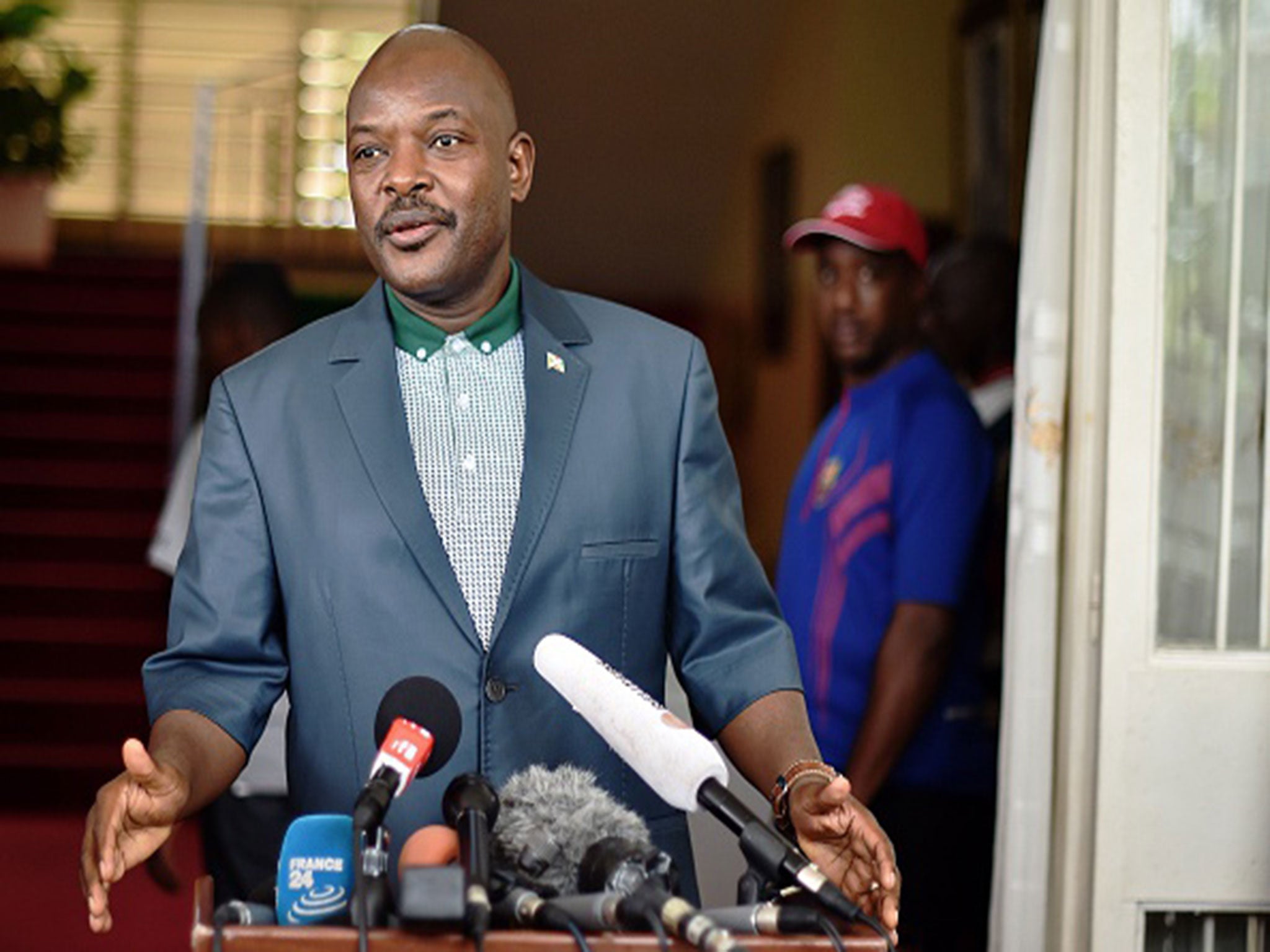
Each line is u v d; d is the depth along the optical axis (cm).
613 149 884
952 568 461
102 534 942
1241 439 362
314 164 1186
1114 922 349
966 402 482
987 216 678
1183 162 361
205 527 253
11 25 1217
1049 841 360
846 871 219
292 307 527
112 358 1063
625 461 254
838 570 471
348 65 1213
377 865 196
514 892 191
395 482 248
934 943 470
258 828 396
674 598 261
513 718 245
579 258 892
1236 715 351
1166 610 361
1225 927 357
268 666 252
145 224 1309
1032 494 362
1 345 1065
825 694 470
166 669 249
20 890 653
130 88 1363
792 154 817
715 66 871
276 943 181
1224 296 362
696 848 358
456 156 245
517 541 248
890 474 470
